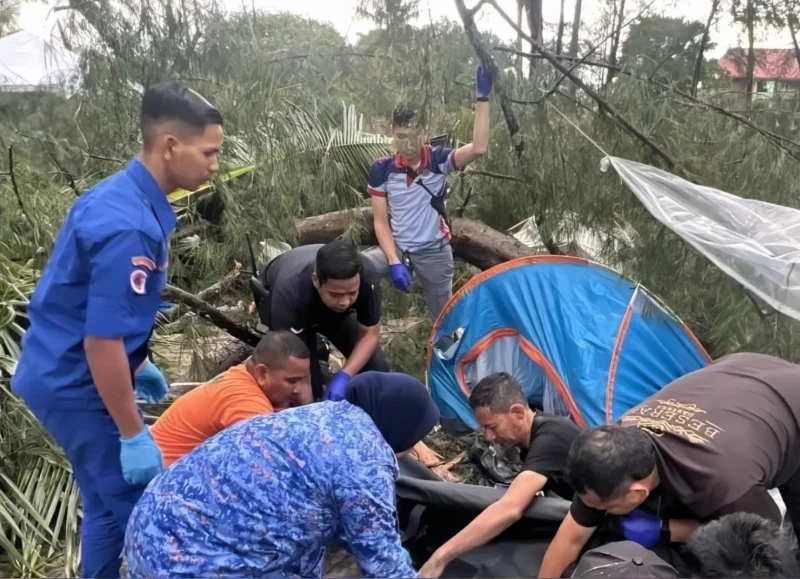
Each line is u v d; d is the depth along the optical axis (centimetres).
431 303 373
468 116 351
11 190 330
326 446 146
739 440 180
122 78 301
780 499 208
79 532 245
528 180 366
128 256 162
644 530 182
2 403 268
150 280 173
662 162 339
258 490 144
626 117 331
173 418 221
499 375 227
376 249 363
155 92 169
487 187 407
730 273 288
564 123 338
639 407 205
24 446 261
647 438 174
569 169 340
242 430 153
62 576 234
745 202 316
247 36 324
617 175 331
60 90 318
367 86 339
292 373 219
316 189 400
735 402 192
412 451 306
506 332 337
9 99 321
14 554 235
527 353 330
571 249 373
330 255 246
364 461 146
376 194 347
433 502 215
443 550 193
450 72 311
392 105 331
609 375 309
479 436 309
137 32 301
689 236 296
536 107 338
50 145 329
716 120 338
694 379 208
